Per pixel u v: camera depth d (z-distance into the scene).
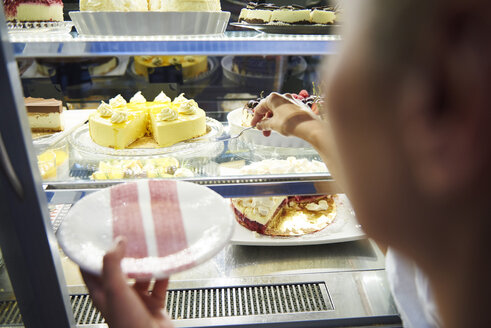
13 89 0.67
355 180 0.41
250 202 1.34
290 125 0.95
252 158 1.18
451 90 0.34
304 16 1.02
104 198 0.83
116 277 0.64
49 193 1.00
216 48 0.82
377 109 0.36
